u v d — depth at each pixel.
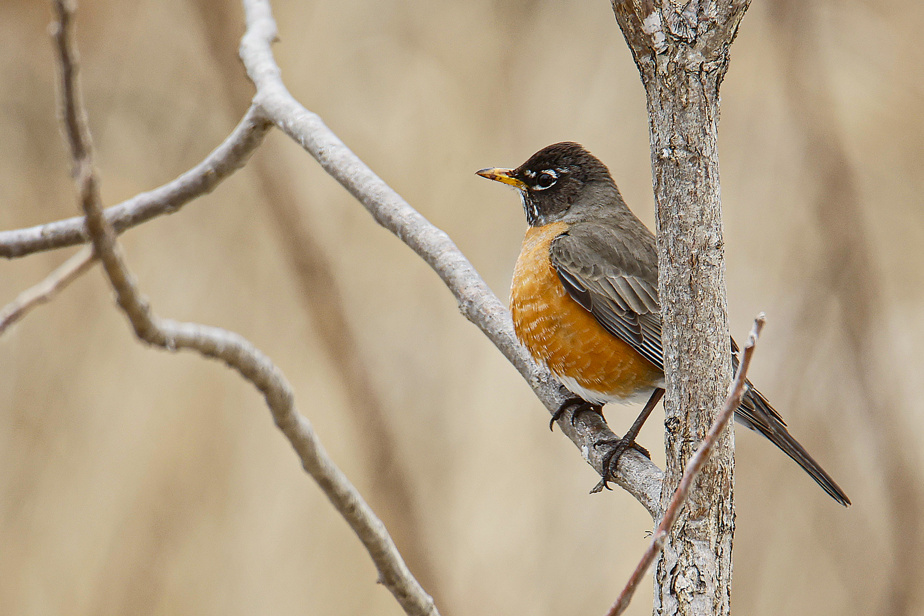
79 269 3.02
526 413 11.83
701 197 3.68
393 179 12.64
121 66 12.94
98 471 11.56
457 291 6.11
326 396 12.66
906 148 12.88
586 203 7.79
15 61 12.48
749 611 11.10
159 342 3.57
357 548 11.60
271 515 11.70
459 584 11.27
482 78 12.98
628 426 10.99
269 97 6.32
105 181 12.62
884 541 11.41
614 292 6.79
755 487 11.48
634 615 10.92
